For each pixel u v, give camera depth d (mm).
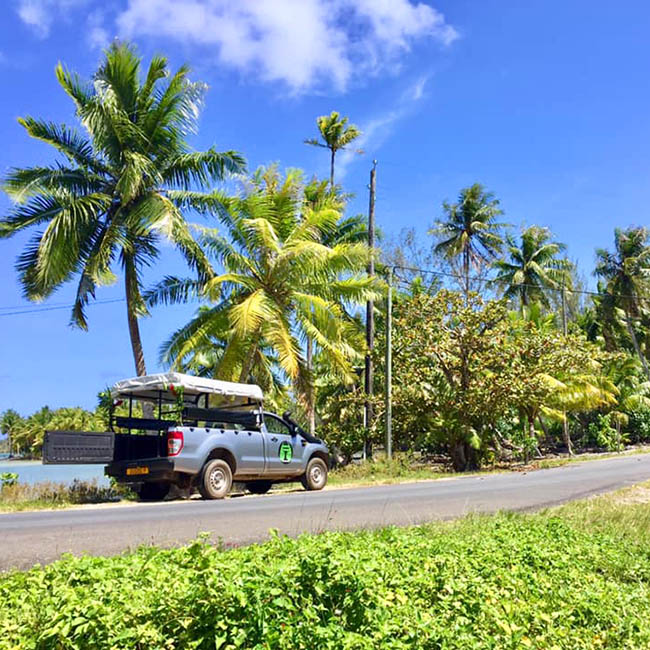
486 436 29656
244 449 14742
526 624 4684
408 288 36781
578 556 6902
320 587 4152
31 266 20344
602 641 4809
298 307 22656
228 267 22641
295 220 24203
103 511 11664
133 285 22047
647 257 49438
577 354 29812
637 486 16266
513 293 47844
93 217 20891
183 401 15891
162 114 21281
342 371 23156
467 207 46750
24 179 19562
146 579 4430
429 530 8266
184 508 11906
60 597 3992
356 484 19125
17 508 13117
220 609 3773
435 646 4133
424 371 28734
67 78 20359
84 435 13609
